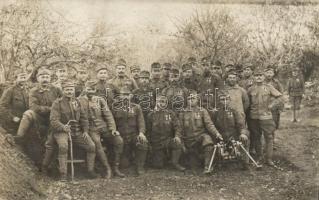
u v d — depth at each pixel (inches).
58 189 216.2
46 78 236.1
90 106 231.1
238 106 242.2
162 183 224.8
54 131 222.8
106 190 217.6
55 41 245.3
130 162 237.5
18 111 232.1
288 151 249.0
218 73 251.3
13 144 224.8
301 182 233.1
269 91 248.7
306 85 257.1
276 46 258.5
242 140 237.6
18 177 214.4
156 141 237.6
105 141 234.8
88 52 245.9
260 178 234.5
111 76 244.8
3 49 242.1
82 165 227.9
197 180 229.0
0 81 239.3
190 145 237.6
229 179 231.3
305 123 253.9
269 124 244.2
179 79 249.8
